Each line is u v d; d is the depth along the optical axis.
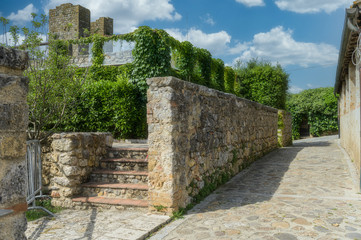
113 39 12.63
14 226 2.05
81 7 19.77
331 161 9.74
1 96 1.98
